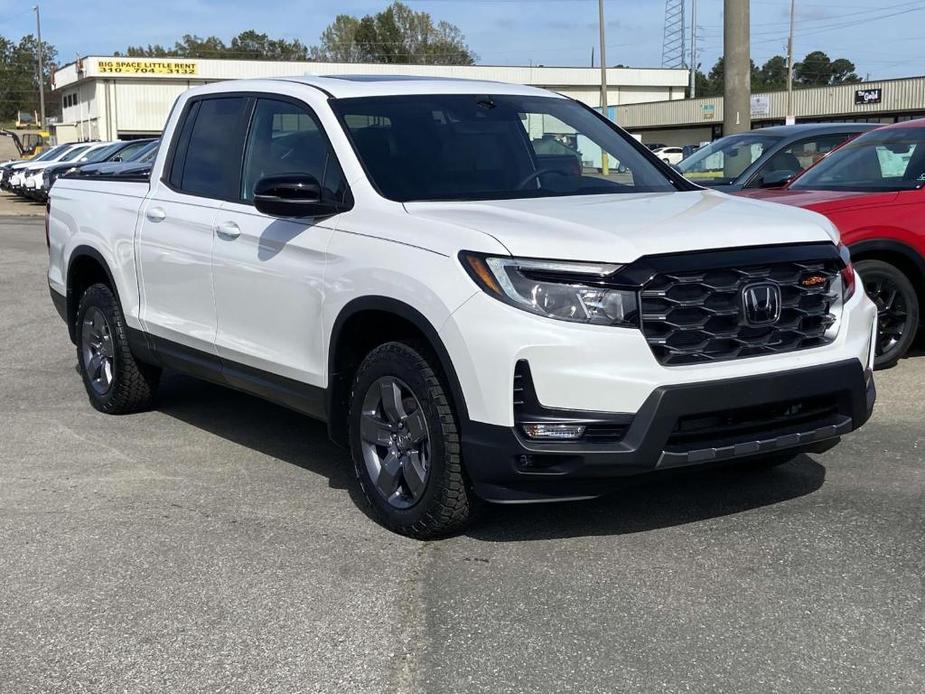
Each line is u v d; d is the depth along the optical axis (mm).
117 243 6273
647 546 4289
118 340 6398
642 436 3861
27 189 28250
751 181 10172
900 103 56094
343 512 4781
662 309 3928
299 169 5090
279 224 4980
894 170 7508
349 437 4711
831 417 4371
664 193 5090
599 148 5492
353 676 3289
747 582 3922
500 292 3910
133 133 66375
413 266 4188
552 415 3865
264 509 4836
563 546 4309
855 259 7105
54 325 10039
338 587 3947
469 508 4246
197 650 3479
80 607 3818
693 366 3965
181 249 5664
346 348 4691
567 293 3873
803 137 10359
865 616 3631
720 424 4066
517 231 4051
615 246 3939
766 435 4141
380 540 4418
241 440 6035
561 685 3203
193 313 5660
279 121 5312
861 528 4441
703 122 64062
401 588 3928
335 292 4578
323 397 4805
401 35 115438
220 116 5750
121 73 65062
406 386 4293
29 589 3980
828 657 3350
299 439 6055
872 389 4590
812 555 4164
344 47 117688
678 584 3916
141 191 6215
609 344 3848
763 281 4121
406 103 5223
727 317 4051
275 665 3369
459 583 3961
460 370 3988
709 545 4289
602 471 3883
